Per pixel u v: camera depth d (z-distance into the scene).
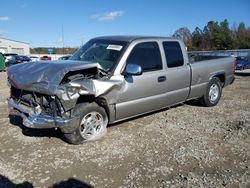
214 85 7.88
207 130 5.89
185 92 6.85
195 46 83.12
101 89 4.98
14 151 4.82
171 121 6.45
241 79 15.55
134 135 5.53
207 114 7.09
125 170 4.18
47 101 4.80
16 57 36.88
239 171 4.17
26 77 4.96
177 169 4.21
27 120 4.83
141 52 5.86
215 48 79.31
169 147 4.98
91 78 5.05
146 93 5.86
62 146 5.00
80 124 4.95
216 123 6.36
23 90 5.08
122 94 5.41
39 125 4.74
